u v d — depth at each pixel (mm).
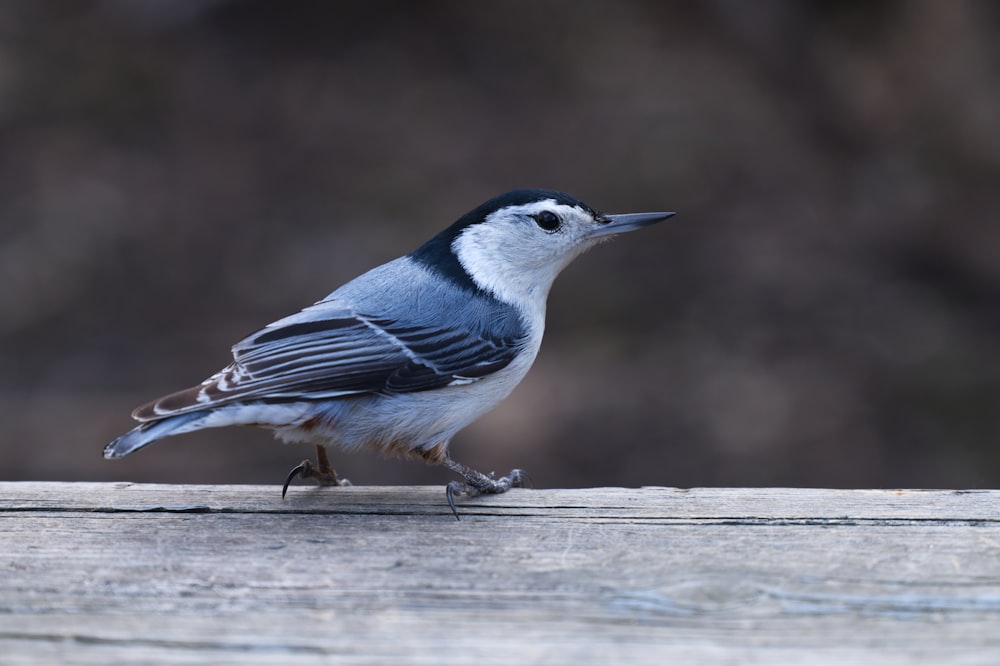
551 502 4977
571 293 14617
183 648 3596
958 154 15211
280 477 10805
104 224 15727
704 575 4117
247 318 13844
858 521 4633
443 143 18250
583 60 20578
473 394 5906
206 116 18859
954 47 15156
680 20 20688
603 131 18359
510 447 11227
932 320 13586
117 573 4184
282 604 3908
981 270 14391
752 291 14344
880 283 14383
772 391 12219
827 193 16188
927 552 4309
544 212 6121
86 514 4816
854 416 11812
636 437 11445
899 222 15305
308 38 21297
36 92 19016
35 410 11812
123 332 13523
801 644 3604
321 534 4617
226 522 4762
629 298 14391
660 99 19000
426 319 5801
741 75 19047
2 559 4305
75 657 3543
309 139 18328
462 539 4539
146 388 12336
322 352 5551
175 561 4297
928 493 4957
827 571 4145
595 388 12352
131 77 19688
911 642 3613
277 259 15148
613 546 4430
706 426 11648
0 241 15211
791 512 4746
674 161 17266
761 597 3939
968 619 3766
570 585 4059
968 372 12445
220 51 20828
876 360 12859
